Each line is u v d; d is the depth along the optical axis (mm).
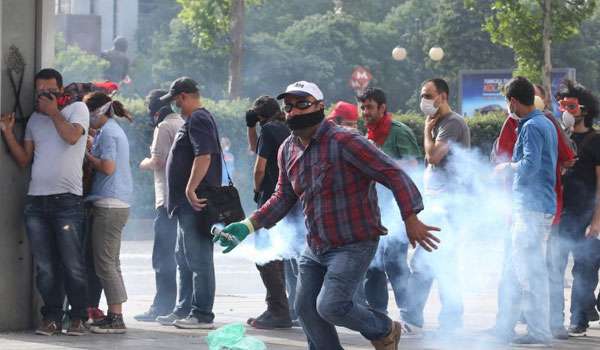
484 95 43000
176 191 13695
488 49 97312
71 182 12750
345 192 9438
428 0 111312
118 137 13328
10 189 13047
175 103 13914
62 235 12727
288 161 9711
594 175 13836
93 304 13797
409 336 13703
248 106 36438
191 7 50781
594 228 13664
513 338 13211
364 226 9477
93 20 101188
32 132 12867
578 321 14039
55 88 12656
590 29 100812
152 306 14766
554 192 12914
